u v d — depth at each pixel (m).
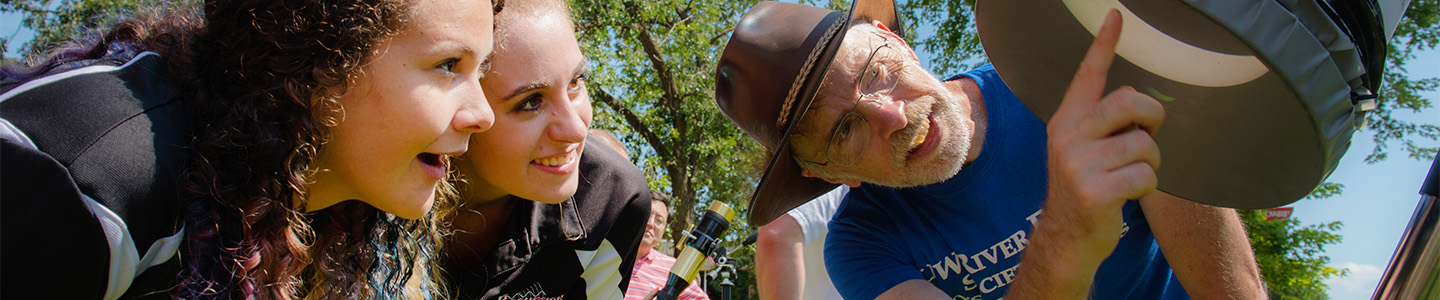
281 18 0.96
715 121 12.68
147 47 1.07
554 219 1.77
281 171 1.01
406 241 1.43
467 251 1.79
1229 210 1.58
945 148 1.65
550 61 1.34
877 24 1.84
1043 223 1.05
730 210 1.97
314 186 1.11
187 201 1.00
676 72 12.71
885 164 1.68
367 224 1.30
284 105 0.99
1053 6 1.00
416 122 0.99
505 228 1.74
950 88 1.78
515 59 1.30
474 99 1.06
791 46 1.68
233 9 0.99
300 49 0.95
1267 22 0.65
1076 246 0.92
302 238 1.17
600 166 1.92
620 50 12.23
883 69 1.65
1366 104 0.81
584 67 1.49
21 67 1.02
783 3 1.83
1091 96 0.85
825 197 2.67
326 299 1.25
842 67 1.64
